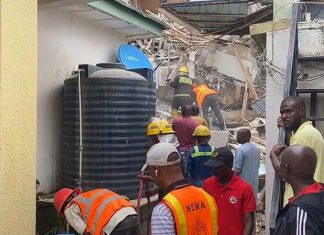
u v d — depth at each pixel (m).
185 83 9.92
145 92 5.40
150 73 5.89
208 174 4.77
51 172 5.75
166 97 14.10
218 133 8.31
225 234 3.46
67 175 5.50
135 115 5.28
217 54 15.00
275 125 4.90
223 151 3.51
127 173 5.22
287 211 2.15
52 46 5.78
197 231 2.25
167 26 8.10
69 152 5.45
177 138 5.73
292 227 2.06
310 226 2.01
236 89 15.27
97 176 5.14
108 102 5.12
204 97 10.96
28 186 1.96
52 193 5.59
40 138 5.55
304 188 2.23
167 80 13.73
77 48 6.36
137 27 7.21
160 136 5.01
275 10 5.00
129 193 5.22
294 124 3.28
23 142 1.93
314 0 4.84
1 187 1.80
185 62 14.56
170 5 7.12
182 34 13.34
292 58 4.16
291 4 4.91
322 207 2.06
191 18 7.76
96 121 5.13
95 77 5.14
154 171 2.38
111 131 5.14
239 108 15.37
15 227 1.88
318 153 3.14
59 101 5.90
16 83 1.90
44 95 5.63
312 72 4.47
